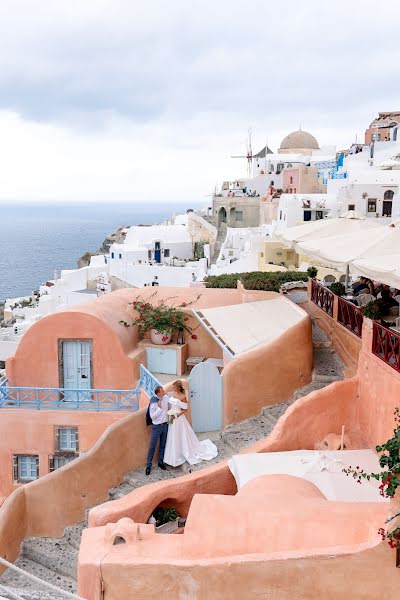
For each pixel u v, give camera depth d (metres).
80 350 17.20
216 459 13.55
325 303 18.39
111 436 13.18
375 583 7.67
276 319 17.66
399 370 10.76
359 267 11.95
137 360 17.30
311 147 84.50
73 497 12.73
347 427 12.67
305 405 12.18
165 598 8.36
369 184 39.62
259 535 8.46
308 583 7.85
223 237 68.75
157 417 13.45
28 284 142.75
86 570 8.62
